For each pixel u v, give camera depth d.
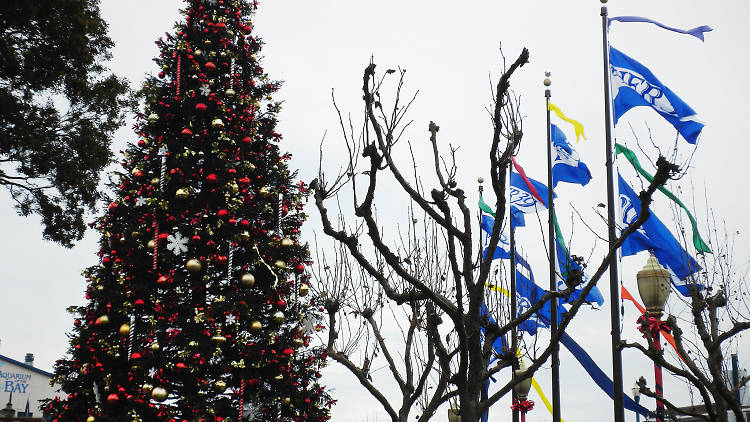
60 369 18.48
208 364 18.09
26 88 21.36
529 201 22.72
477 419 10.01
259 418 18.95
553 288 16.52
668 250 16.81
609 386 17.41
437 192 10.77
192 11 21.02
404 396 15.49
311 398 20.22
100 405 17.33
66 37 21.30
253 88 21.64
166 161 19.19
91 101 22.84
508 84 10.12
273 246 19.47
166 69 20.61
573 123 21.75
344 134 11.03
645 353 14.06
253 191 20.25
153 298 17.78
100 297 17.73
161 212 18.64
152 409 17.39
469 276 10.67
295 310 19.58
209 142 19.70
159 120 20.03
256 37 22.28
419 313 16.22
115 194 19.61
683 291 16.22
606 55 18.22
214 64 20.61
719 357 13.44
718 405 13.26
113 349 17.45
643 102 18.61
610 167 17.17
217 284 18.98
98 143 22.98
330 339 15.74
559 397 17.23
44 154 22.12
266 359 18.70
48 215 23.00
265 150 21.11
